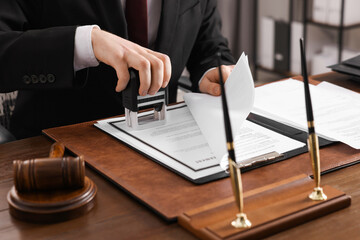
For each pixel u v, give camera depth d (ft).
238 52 12.65
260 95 4.13
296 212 2.30
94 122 3.63
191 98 3.86
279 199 2.44
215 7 5.70
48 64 3.70
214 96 3.87
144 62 3.29
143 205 2.46
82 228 2.27
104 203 2.49
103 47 3.55
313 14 11.23
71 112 5.07
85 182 2.55
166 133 3.33
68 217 2.33
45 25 4.75
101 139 3.29
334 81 4.64
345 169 2.86
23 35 3.81
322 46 11.54
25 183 2.39
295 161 2.91
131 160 2.95
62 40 3.67
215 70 4.39
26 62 3.73
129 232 2.24
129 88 3.33
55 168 2.39
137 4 4.77
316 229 2.26
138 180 2.69
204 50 5.53
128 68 3.37
